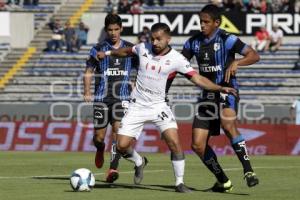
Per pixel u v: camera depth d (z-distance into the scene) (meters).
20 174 52.69
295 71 113.38
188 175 52.03
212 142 83.00
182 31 118.12
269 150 82.94
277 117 96.81
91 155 78.50
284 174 52.75
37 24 128.50
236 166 61.75
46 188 41.22
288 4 117.25
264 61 114.81
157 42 37.53
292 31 116.94
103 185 43.28
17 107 103.62
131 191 39.47
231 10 117.25
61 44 123.00
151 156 77.38
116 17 46.97
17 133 88.88
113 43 47.03
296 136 82.31
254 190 40.69
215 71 38.84
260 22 116.81
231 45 38.25
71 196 36.75
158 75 37.97
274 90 111.25
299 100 96.69
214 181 47.19
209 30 38.53
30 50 123.50
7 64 121.12
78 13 129.00
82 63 119.56
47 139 88.06
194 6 126.62
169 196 36.84
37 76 118.12
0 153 82.06
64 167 60.09
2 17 125.44
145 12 120.50
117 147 38.81
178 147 38.62
